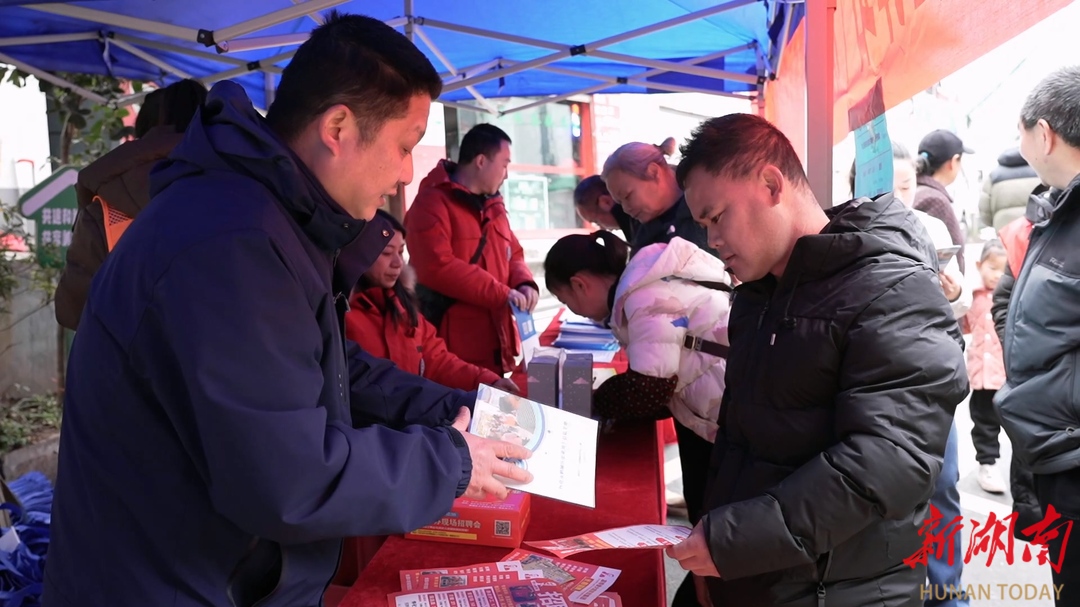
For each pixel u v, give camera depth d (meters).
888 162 1.75
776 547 1.10
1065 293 1.40
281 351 0.93
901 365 1.09
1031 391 1.47
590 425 1.44
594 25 4.35
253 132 0.99
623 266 2.27
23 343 4.70
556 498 1.17
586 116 9.40
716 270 1.87
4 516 2.56
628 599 1.19
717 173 1.24
